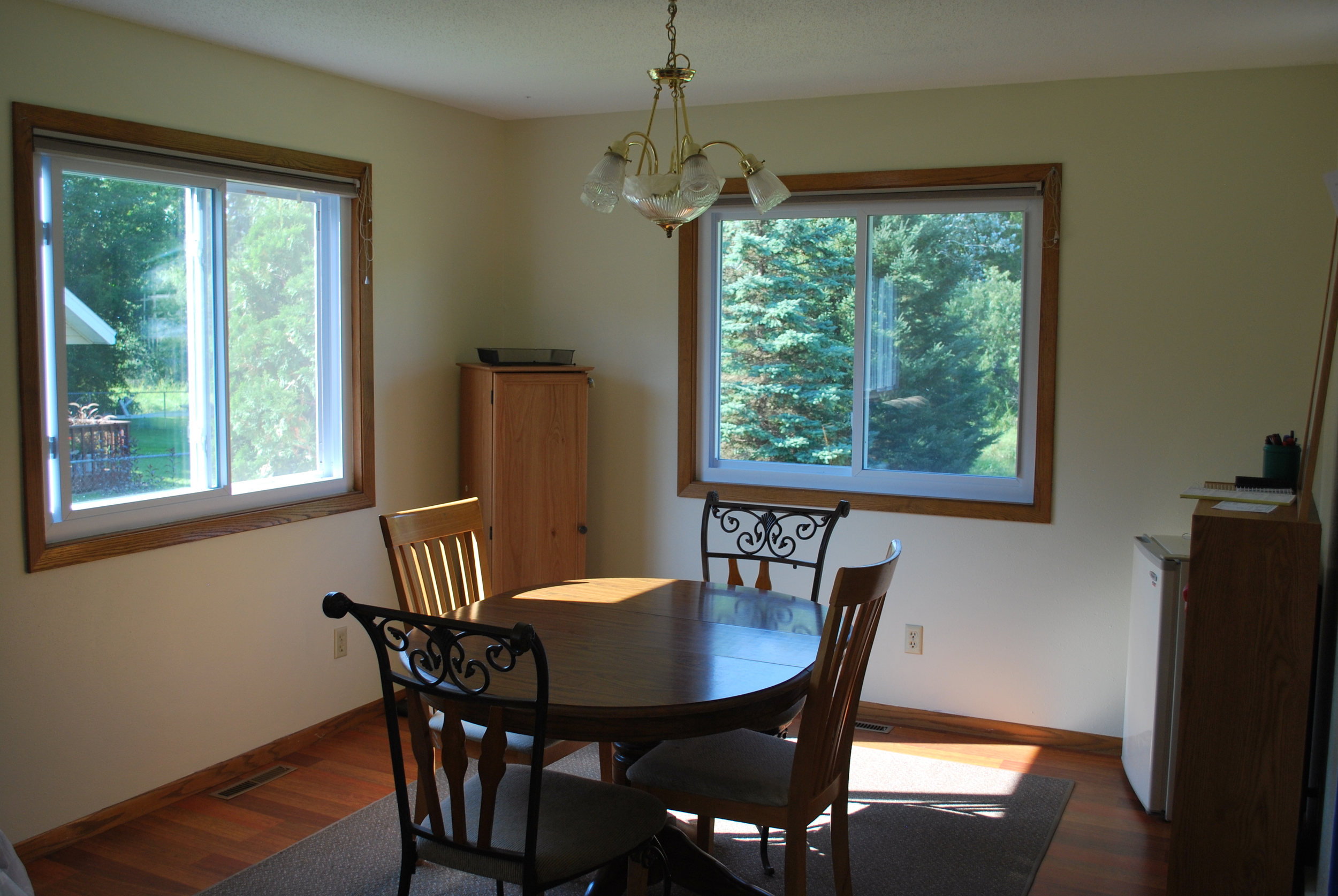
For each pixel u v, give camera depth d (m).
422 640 2.41
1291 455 3.02
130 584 2.97
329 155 3.55
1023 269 3.71
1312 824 2.68
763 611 2.70
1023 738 3.73
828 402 4.05
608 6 2.73
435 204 4.05
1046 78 3.49
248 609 3.36
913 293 3.86
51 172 2.76
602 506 4.37
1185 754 2.55
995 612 3.75
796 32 2.96
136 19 2.86
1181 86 3.38
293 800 3.16
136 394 3.04
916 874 2.72
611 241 4.26
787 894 2.16
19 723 2.71
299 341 3.62
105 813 2.93
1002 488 3.79
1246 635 2.47
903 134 3.73
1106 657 3.61
